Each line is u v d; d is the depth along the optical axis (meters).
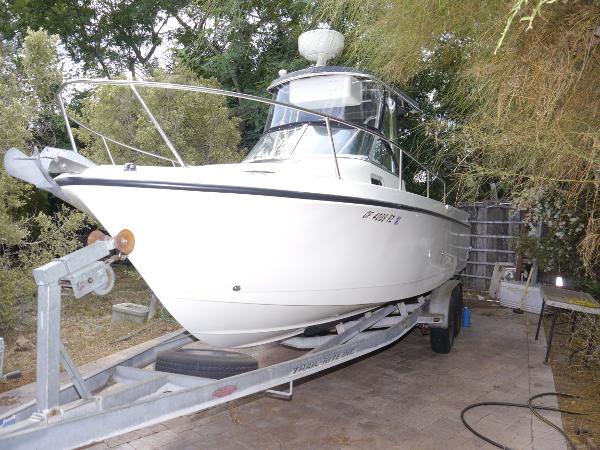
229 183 2.69
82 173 2.62
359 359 4.88
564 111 2.51
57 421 2.03
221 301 2.93
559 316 5.91
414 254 4.15
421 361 4.89
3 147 5.12
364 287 3.62
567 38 2.35
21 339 5.18
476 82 2.99
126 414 2.24
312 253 3.12
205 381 2.72
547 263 6.42
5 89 5.64
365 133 4.29
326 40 4.59
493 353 5.15
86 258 2.34
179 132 6.61
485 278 8.94
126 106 6.50
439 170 4.98
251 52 9.04
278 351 5.01
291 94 4.59
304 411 3.71
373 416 3.62
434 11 2.84
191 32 11.20
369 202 3.28
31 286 5.32
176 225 2.70
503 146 2.84
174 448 3.16
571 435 3.33
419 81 4.48
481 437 3.25
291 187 2.87
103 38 13.23
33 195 7.88
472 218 9.05
